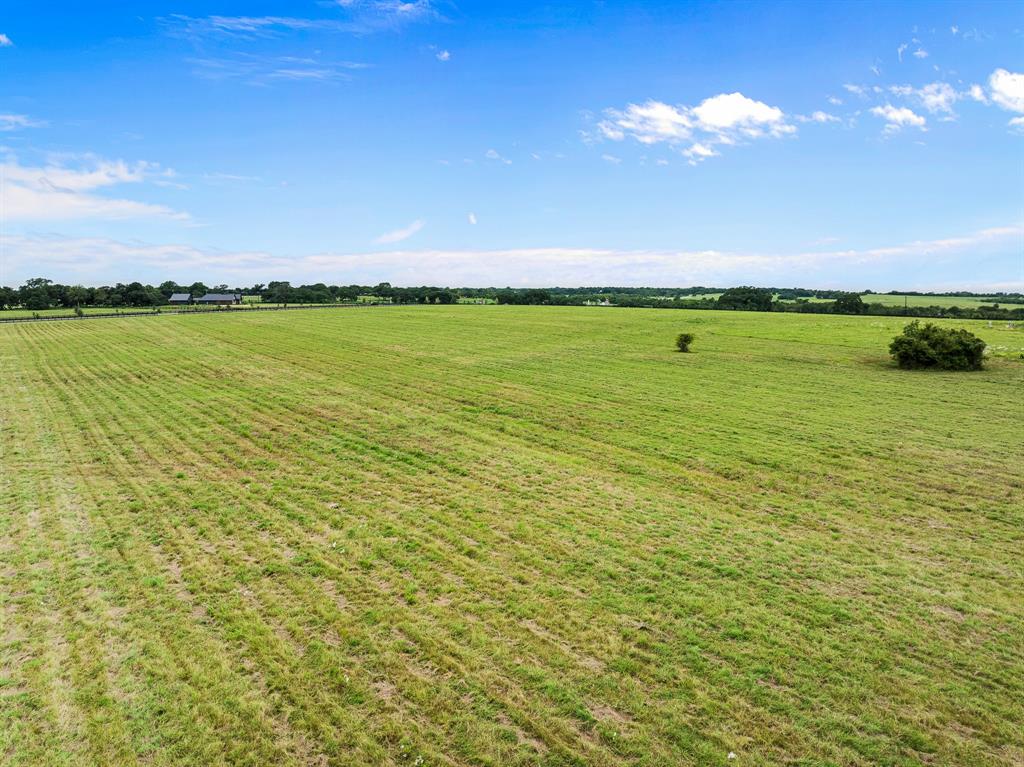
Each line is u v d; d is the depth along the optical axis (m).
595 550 14.99
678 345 56.69
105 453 23.66
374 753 8.48
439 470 21.59
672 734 8.85
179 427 27.91
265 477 20.77
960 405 32.50
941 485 19.97
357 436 26.42
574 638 11.21
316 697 9.62
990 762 8.34
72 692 9.76
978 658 10.66
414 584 13.22
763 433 26.78
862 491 19.52
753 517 17.36
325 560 14.38
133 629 11.50
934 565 14.36
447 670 10.28
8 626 11.62
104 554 14.72
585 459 23.03
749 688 9.84
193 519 16.91
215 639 11.16
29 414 30.56
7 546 15.16
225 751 8.55
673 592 12.95
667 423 28.72
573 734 8.84
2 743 8.71
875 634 11.39
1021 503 18.33
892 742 8.71
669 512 17.66
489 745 8.64
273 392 36.72
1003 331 71.31
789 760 8.38
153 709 9.36
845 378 41.28
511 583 13.30
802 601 12.59
